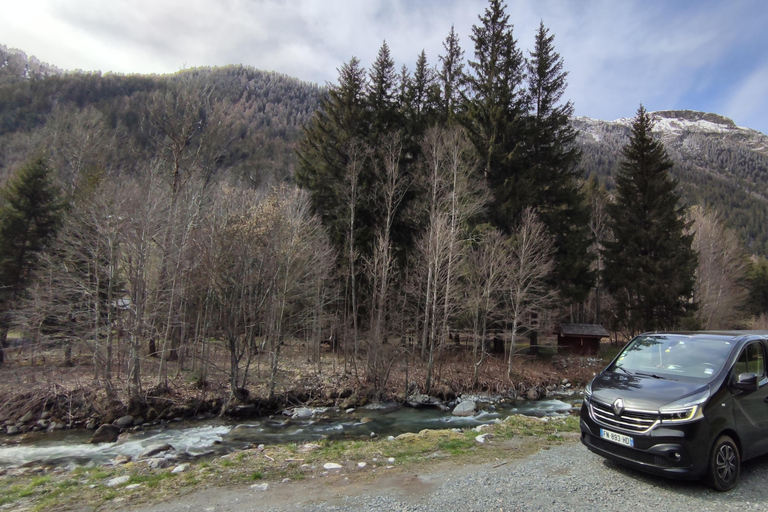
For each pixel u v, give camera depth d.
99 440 12.57
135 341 15.98
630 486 5.82
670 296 29.12
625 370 7.13
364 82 28.94
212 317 20.62
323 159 28.16
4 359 21.95
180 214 19.64
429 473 6.83
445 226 21.39
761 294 56.88
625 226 31.89
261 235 18.17
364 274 25.66
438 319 21.73
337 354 26.72
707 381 5.95
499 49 28.73
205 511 5.48
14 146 37.34
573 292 26.77
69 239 18.61
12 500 6.38
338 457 8.00
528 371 23.98
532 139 27.70
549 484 5.98
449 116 29.30
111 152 28.89
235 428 14.17
